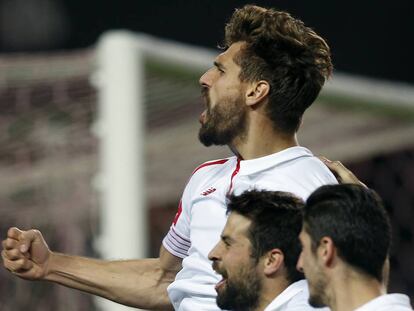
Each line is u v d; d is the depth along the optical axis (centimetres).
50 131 1410
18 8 2288
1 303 1426
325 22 2362
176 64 1428
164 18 2328
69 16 2317
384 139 1764
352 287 675
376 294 674
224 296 766
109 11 2328
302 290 756
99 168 1397
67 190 1416
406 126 1752
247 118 836
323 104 1633
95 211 1405
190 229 852
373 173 2083
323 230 682
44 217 1427
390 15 2383
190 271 838
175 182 1581
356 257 675
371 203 684
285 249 754
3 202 1429
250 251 759
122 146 1379
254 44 834
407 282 2081
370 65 2377
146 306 920
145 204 1428
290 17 842
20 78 1395
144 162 1440
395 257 2080
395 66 2383
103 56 1388
